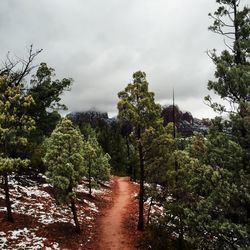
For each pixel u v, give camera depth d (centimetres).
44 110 3753
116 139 9894
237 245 1256
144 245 2212
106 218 3058
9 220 2172
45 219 2438
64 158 2297
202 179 1376
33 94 3434
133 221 2992
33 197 2906
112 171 9400
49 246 1984
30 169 3531
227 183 1248
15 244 1905
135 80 2672
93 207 3381
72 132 2412
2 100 2219
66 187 2280
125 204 3966
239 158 1288
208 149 1370
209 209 1319
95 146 5150
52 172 2300
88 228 2552
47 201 2914
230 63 1430
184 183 1973
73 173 2302
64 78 3744
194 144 1420
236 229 1196
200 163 1398
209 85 1400
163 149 2559
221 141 1338
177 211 1975
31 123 2264
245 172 1295
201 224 1323
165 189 2470
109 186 5644
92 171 4003
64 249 1989
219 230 1271
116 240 2362
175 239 2228
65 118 2470
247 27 1362
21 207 2538
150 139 2642
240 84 1324
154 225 2228
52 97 3728
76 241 2183
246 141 1339
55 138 2358
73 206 2383
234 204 1306
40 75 3662
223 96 1384
